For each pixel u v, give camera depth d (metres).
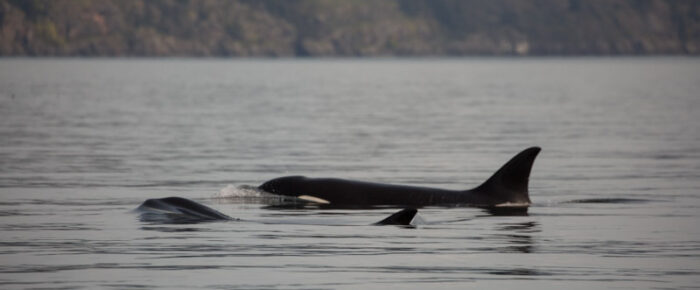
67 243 58.38
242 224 65.88
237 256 54.16
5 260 53.06
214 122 187.75
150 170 105.38
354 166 111.06
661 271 51.03
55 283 47.34
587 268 51.62
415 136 156.62
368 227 65.00
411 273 50.12
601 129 173.38
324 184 81.06
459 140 149.25
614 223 68.81
